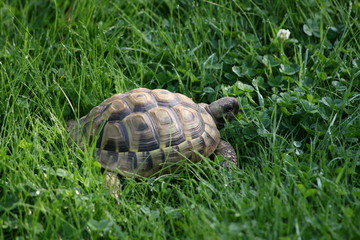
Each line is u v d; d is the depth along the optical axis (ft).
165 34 30.32
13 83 25.95
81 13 31.35
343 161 22.75
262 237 18.02
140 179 21.80
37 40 29.55
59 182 20.84
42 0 33.19
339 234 18.02
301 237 17.98
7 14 32.01
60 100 26.50
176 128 22.16
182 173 22.53
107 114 22.40
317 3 30.86
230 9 31.35
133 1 32.48
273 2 32.40
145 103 22.45
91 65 28.19
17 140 22.41
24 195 19.99
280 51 28.91
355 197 19.61
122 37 30.78
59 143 23.29
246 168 22.71
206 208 20.39
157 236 18.90
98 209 19.79
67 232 18.84
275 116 24.09
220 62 29.27
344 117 25.62
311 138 24.21
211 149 22.91
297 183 21.27
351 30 29.14
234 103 24.52
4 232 19.22
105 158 21.67
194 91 27.35
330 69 28.04
